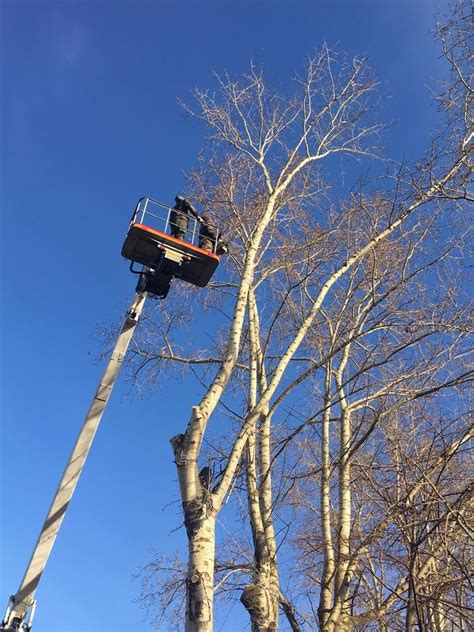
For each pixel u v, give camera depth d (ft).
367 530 32.99
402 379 35.91
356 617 30.22
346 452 34.78
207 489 27.17
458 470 32.91
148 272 31.42
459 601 30.89
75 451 26.76
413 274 34.63
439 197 33.91
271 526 31.65
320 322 41.75
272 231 42.39
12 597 23.88
